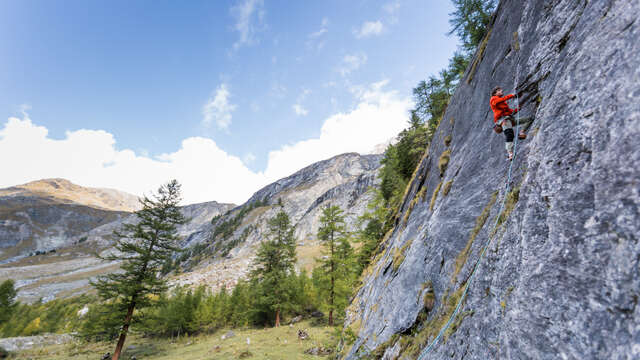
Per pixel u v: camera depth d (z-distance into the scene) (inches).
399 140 1046.4
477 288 171.5
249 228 5383.9
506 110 204.8
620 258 78.1
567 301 91.5
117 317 819.4
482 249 199.5
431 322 236.4
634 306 70.6
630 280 73.6
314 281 1744.6
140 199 930.7
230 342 1071.0
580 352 80.9
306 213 5659.5
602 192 90.0
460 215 266.7
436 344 198.4
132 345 1264.8
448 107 508.1
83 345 1232.2
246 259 3897.6
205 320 1504.7
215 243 5698.8
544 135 129.8
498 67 299.6
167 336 1499.8
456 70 778.2
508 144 198.2
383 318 347.3
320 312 1562.5
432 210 363.9
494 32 353.4
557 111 125.0
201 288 1942.7
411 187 612.7
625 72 92.4
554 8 194.2
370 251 842.8
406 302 299.1
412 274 317.4
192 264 5123.0
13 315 1931.6
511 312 115.2
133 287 818.2
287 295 1382.9
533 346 98.1
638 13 94.3
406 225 487.8
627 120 87.0
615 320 74.5
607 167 90.4
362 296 567.8
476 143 301.9
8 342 1173.7
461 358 157.6
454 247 252.2
